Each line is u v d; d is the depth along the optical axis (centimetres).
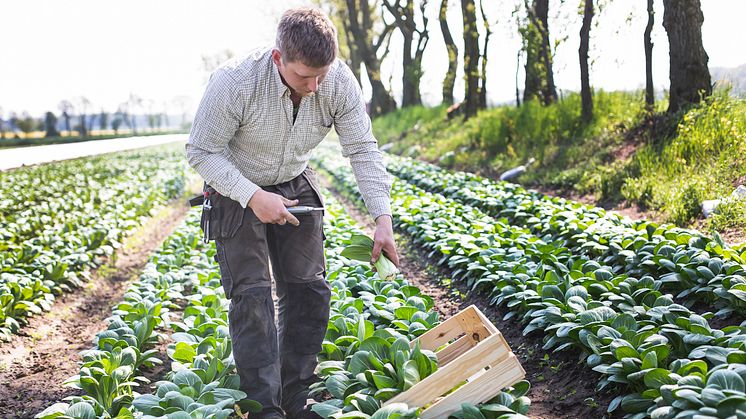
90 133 7500
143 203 1332
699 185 805
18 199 1415
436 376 332
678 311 418
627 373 363
